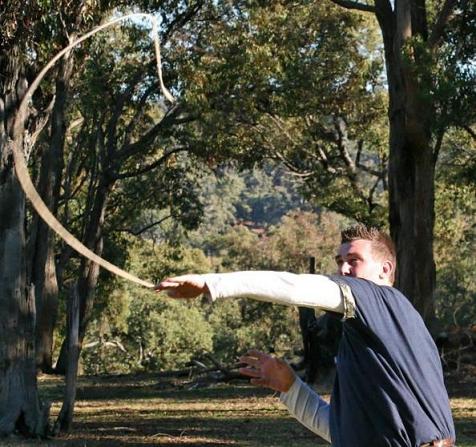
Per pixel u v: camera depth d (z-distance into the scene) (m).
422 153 24.67
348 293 3.99
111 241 42.28
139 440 15.20
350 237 4.34
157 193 39.31
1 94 15.27
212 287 3.75
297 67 32.88
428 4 34.09
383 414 4.02
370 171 39.47
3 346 14.93
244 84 32.78
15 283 15.03
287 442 14.92
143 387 25.52
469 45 24.22
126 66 32.28
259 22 31.45
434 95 22.16
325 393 20.72
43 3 15.85
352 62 34.41
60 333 47.09
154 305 57.88
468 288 49.97
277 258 58.84
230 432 16.22
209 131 32.97
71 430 15.91
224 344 57.50
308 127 37.25
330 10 33.62
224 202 87.25
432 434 4.00
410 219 25.36
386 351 4.02
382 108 36.88
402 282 25.42
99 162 34.84
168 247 46.69
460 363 25.33
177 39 31.88
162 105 37.19
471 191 37.44
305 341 21.95
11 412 14.91
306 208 90.00
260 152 37.09
